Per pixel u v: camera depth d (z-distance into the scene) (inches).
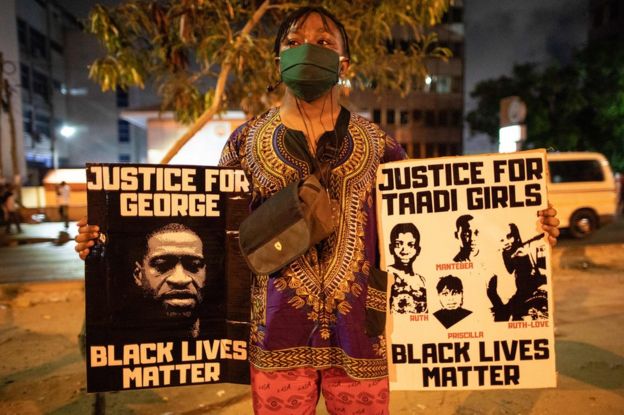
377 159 66.7
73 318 200.5
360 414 63.4
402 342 75.0
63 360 153.0
